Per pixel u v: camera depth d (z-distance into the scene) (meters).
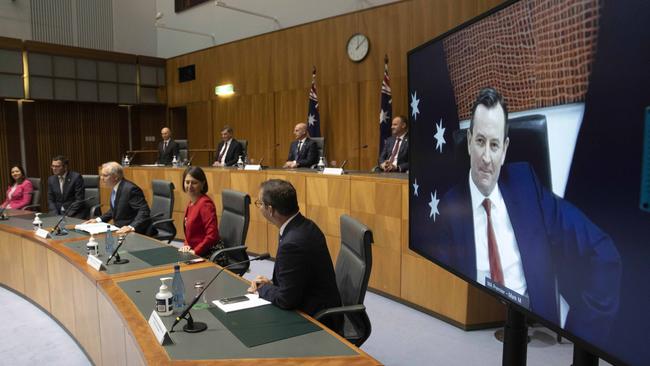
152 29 10.09
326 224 4.16
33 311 3.55
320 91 7.17
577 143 1.02
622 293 0.91
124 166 6.43
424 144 1.86
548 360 2.68
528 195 1.21
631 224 0.88
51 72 8.55
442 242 1.74
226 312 1.82
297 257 1.88
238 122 8.54
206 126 9.20
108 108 9.65
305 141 5.61
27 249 3.61
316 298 1.94
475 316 3.11
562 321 1.09
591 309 0.99
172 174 5.79
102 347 2.33
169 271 2.40
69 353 2.88
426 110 1.83
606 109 0.94
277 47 7.73
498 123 1.34
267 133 8.05
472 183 1.50
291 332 1.62
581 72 1.00
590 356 1.21
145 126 10.06
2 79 8.04
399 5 6.14
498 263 1.36
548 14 1.11
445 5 5.72
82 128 9.34
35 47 8.31
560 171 1.08
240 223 3.19
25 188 5.66
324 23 7.03
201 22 9.11
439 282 3.28
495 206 1.37
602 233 0.96
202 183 3.31
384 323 3.24
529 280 1.22
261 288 1.99
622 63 0.90
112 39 9.56
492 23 1.35
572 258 1.05
